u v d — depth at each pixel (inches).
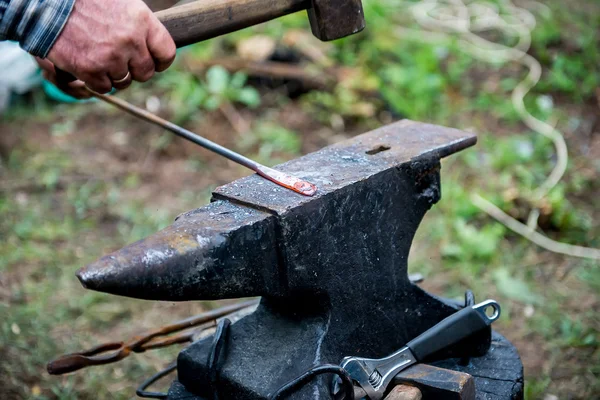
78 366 75.0
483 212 145.5
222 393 67.1
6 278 131.6
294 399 62.6
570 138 171.2
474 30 215.5
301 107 182.1
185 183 159.0
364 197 66.5
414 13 219.0
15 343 116.4
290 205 61.9
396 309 71.4
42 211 149.9
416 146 72.3
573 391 107.0
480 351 74.9
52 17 62.2
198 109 179.8
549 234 141.6
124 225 146.0
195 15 66.7
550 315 121.0
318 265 64.5
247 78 187.8
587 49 202.7
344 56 195.9
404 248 71.1
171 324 80.9
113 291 54.9
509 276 130.0
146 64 65.0
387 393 67.6
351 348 68.4
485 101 181.6
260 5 68.9
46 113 181.5
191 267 57.8
